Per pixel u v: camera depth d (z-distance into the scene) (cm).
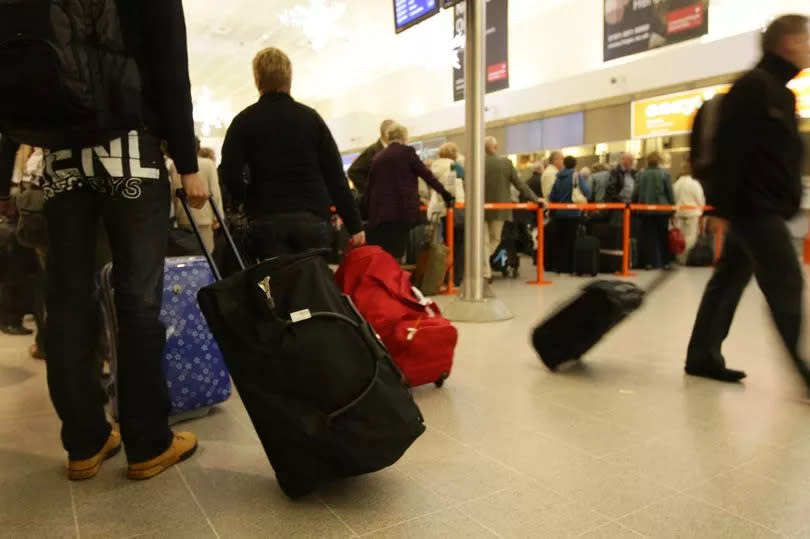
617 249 641
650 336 329
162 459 166
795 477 158
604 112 1059
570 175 634
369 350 150
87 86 137
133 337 156
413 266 534
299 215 233
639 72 941
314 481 145
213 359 211
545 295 488
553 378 253
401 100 1675
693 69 865
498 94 1222
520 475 161
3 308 344
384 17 1271
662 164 875
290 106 235
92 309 162
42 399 236
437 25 1274
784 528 133
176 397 203
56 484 160
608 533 132
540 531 133
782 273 207
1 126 144
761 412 208
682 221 705
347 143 1770
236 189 242
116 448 179
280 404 143
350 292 238
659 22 862
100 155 150
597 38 1083
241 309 145
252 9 1262
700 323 251
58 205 155
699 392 232
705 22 814
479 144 374
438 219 555
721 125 208
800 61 204
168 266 201
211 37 1456
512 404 221
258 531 135
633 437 187
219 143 2211
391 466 168
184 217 386
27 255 326
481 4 363
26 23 131
